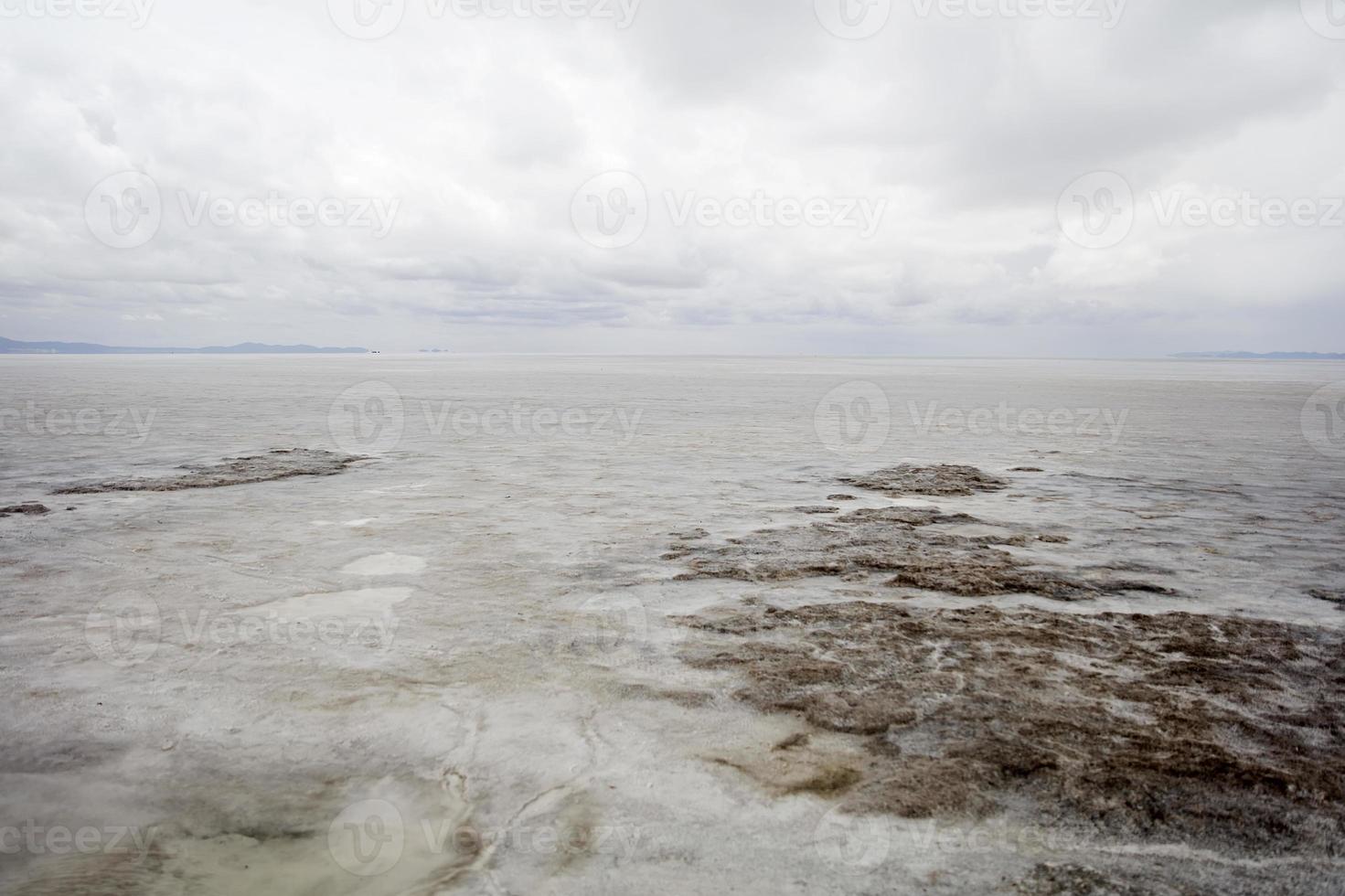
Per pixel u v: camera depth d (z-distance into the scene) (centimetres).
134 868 241
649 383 4438
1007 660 409
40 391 3186
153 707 350
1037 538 705
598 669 395
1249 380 5366
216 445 1398
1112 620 477
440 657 410
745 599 516
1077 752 309
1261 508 856
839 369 8106
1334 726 335
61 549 639
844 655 415
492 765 301
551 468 1138
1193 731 329
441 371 6594
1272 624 470
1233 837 254
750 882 231
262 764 302
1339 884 231
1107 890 228
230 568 587
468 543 670
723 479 1045
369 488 954
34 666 397
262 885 233
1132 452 1390
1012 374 6681
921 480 1038
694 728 331
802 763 301
